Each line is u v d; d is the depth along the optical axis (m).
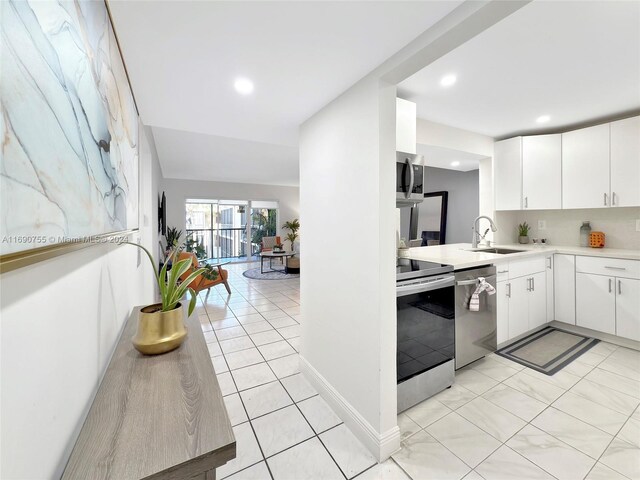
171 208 7.30
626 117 2.79
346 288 1.74
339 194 1.78
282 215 8.90
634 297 2.59
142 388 0.81
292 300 4.65
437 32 1.14
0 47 0.37
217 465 0.61
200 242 8.43
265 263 8.58
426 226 5.46
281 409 1.91
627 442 1.58
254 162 5.22
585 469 1.42
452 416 1.82
